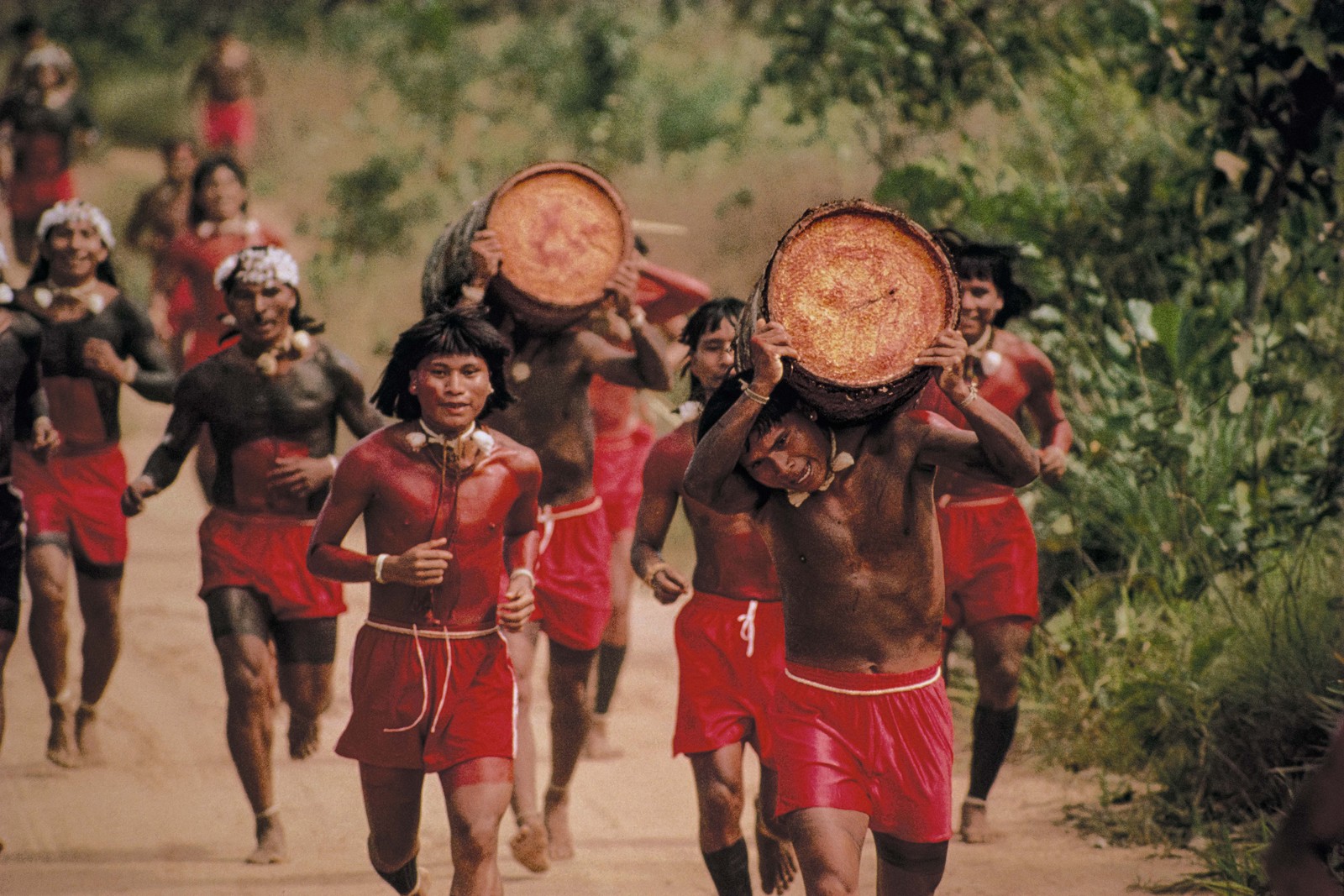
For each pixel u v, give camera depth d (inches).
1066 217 1037.8
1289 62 926.4
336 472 599.5
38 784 853.8
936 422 516.1
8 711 979.3
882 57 1211.2
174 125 3083.2
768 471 502.3
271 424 745.6
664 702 1008.2
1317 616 795.4
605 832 789.9
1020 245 930.1
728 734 615.5
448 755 582.6
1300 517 836.0
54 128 2012.8
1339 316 928.3
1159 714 817.5
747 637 617.6
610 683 908.0
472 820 572.7
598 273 730.2
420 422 599.5
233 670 731.4
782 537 519.8
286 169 2600.9
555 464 753.0
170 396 861.2
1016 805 799.1
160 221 1611.7
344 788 849.5
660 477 644.7
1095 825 759.7
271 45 3334.2
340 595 772.6
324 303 1861.5
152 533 1422.2
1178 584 844.6
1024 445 496.1
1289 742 757.3
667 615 1206.9
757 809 649.0
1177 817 759.7
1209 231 966.4
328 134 2682.1
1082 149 1175.6
